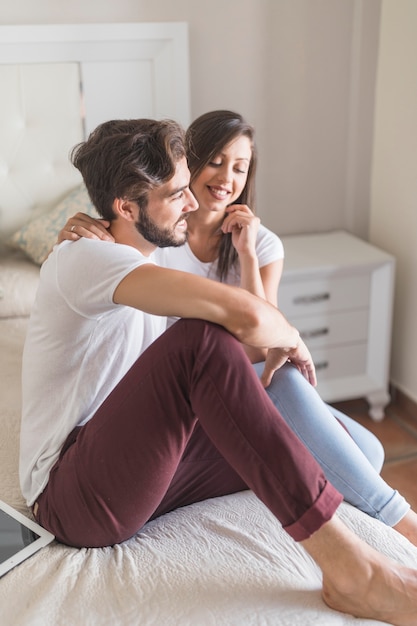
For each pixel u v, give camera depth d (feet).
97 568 4.26
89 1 8.20
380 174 9.29
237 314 4.06
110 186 4.30
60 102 8.38
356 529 4.52
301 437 4.78
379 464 5.62
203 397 3.97
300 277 8.32
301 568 4.31
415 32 8.22
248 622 3.89
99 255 4.18
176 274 4.08
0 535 4.52
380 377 8.99
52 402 4.61
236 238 5.67
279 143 9.26
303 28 8.85
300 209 9.61
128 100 8.56
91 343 4.43
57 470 4.46
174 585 4.13
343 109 9.30
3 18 8.07
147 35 8.29
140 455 4.12
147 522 4.75
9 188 8.50
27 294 7.59
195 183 5.69
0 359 6.77
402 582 3.93
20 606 4.03
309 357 4.91
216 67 8.79
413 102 8.44
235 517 4.70
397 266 9.20
